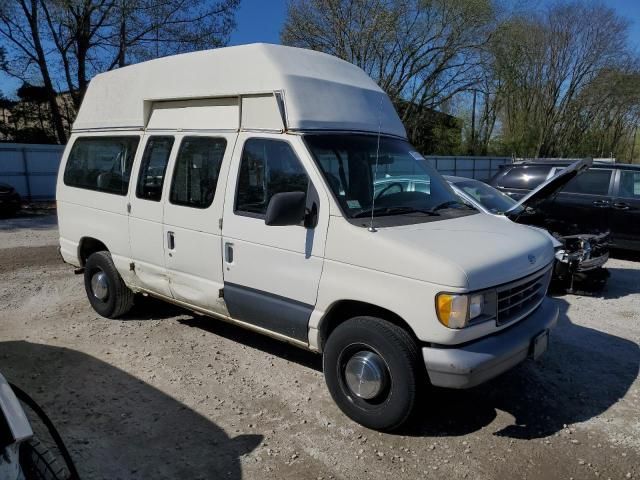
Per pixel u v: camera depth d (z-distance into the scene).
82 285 7.48
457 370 3.37
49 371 4.71
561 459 3.56
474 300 3.37
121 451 3.56
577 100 39.28
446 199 4.61
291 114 4.08
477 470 3.42
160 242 5.07
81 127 6.17
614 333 5.92
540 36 37.56
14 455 2.33
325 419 3.98
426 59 32.16
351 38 28.11
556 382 4.68
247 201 4.34
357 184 4.11
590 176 10.20
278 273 4.12
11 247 10.65
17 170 19.97
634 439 3.80
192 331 5.69
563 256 7.13
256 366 4.86
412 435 3.80
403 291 3.48
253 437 3.74
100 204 5.75
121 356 5.04
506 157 34.78
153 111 5.26
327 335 4.06
